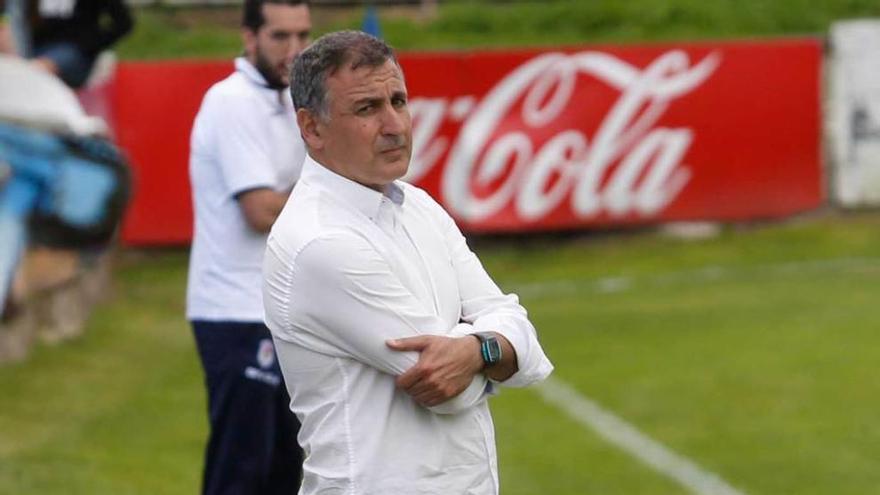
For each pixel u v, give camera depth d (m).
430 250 12.12
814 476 24.73
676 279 45.34
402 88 11.71
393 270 11.67
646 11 59.81
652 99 48.91
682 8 60.00
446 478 11.68
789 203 50.06
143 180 46.75
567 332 37.97
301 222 11.59
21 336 31.95
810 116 49.81
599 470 25.28
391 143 11.59
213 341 18.56
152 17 57.88
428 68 47.50
